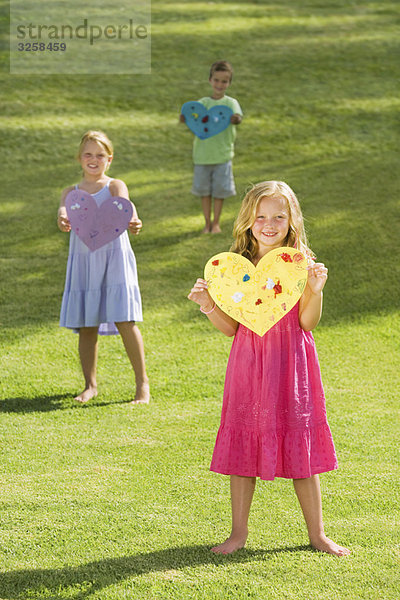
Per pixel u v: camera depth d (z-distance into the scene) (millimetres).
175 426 5512
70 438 5258
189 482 4547
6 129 14664
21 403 5965
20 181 12555
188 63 18484
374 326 7617
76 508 4172
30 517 4062
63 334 7473
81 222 6000
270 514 4129
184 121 9914
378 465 4809
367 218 10500
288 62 18516
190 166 13250
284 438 3672
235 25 21469
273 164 13133
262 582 3404
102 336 7500
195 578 3439
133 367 6102
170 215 11023
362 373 6582
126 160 13422
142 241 10062
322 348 7137
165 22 21688
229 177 10125
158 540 3820
